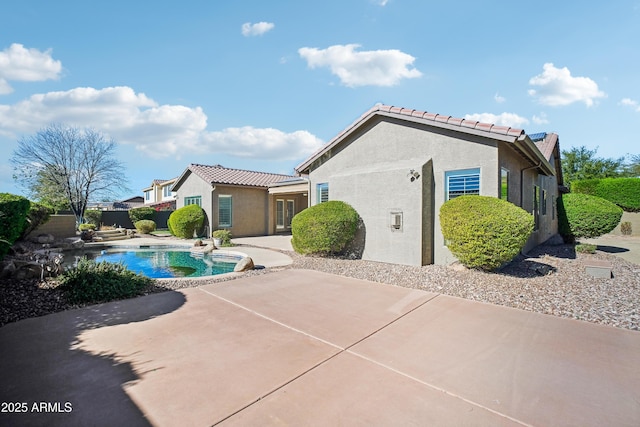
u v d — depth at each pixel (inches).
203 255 619.5
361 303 267.4
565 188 930.7
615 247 628.4
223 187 854.5
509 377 151.4
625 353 175.8
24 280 287.9
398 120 456.1
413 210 413.1
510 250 317.1
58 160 1109.1
